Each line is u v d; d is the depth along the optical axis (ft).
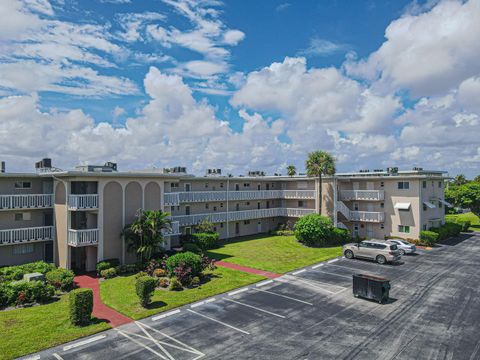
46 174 87.92
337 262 96.99
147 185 96.53
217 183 141.08
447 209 230.48
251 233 154.20
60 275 73.31
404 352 44.98
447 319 55.88
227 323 54.39
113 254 88.89
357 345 46.96
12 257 86.53
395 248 95.40
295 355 44.29
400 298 66.28
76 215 92.94
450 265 93.20
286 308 60.90
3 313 58.08
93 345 46.98
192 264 76.84
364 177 134.51
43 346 46.11
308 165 138.10
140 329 52.11
